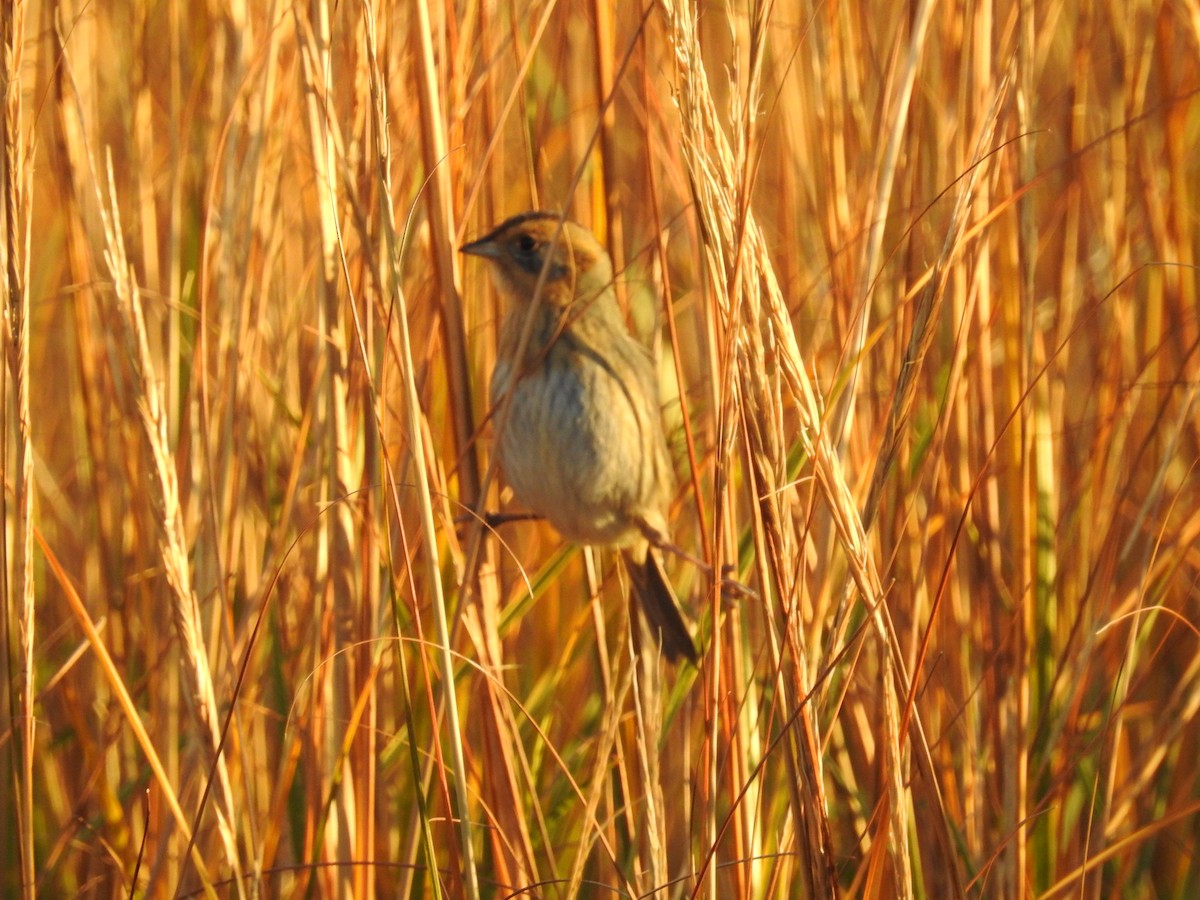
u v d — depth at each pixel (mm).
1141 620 7184
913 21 6398
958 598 7109
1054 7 7254
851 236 6758
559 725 7742
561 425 6859
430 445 6223
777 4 7168
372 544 6359
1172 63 7844
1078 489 7406
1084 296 8000
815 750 4969
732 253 4625
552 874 6227
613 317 7055
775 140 8672
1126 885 7445
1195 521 6953
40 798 7688
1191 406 6535
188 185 7836
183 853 7078
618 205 7367
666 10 4504
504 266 6848
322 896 6406
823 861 4980
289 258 7820
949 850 4996
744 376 4773
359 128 6285
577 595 8156
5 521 5793
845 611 4969
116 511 8047
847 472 6496
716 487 5023
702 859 5484
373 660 6148
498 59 6543
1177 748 7613
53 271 9367
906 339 6668
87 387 7535
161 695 7199
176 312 7164
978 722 7160
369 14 5016
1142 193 7598
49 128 8828
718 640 5211
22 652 5555
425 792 6312
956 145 6832
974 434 6984
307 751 6480
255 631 5562
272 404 7625
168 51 8070
